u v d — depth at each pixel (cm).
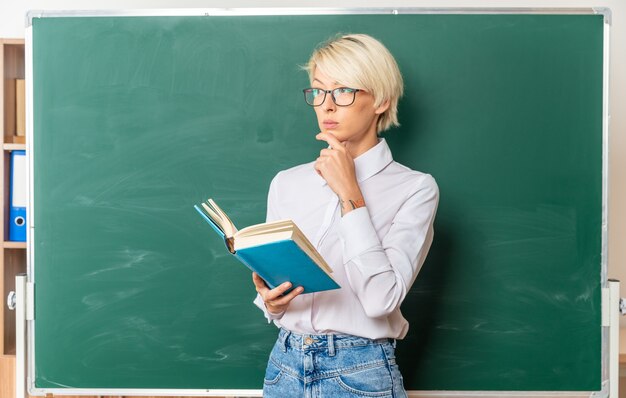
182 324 188
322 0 242
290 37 185
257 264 121
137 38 186
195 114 186
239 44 185
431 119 182
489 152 182
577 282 181
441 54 182
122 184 187
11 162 218
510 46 181
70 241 187
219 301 188
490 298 183
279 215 146
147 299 188
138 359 188
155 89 186
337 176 132
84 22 185
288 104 186
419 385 185
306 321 133
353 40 139
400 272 129
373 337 133
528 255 182
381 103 139
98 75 186
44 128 186
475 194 182
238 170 187
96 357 188
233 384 189
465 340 184
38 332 188
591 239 180
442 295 184
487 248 182
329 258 136
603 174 180
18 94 220
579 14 180
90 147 186
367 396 130
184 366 188
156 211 187
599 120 180
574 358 182
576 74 180
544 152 181
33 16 185
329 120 137
